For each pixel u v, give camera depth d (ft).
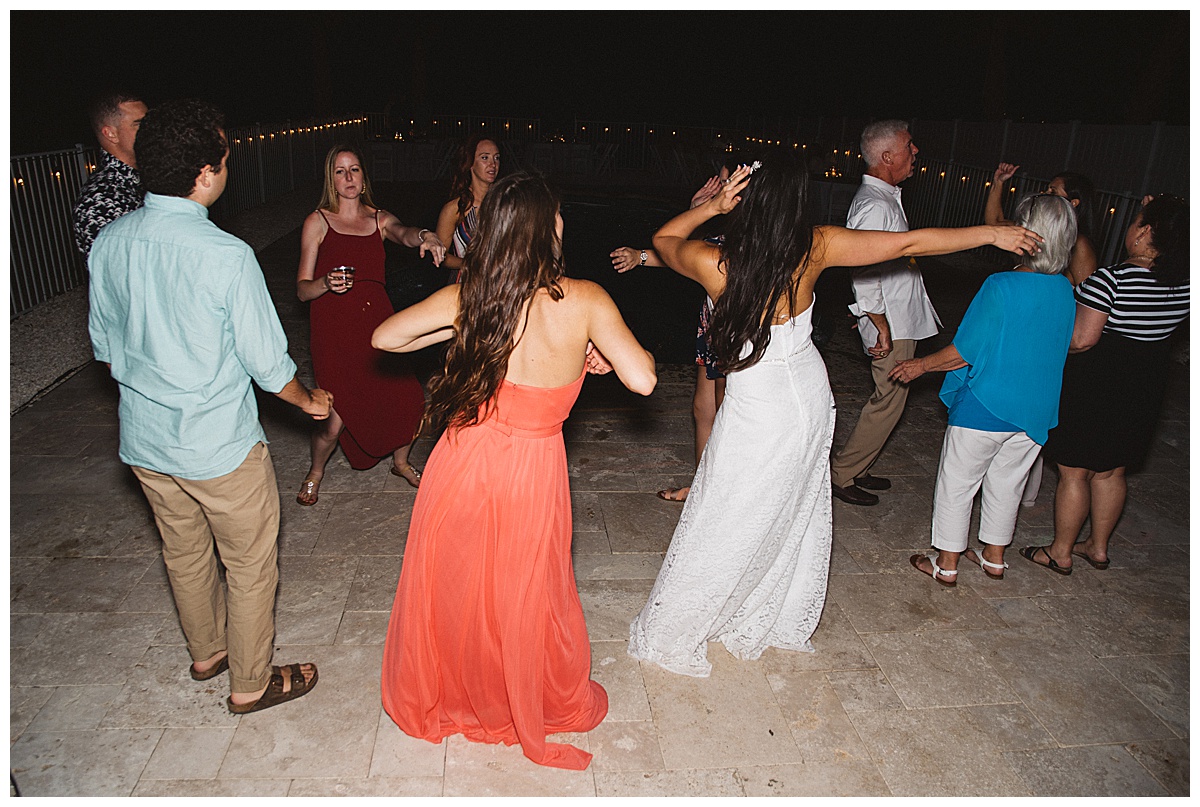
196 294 6.48
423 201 45.24
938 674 9.20
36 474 13.03
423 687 7.69
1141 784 7.73
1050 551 11.45
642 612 9.47
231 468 7.06
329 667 8.86
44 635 9.21
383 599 10.11
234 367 6.92
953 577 10.90
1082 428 10.55
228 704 8.23
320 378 11.89
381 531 11.73
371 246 11.73
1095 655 9.63
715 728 8.23
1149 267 9.72
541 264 6.54
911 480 14.17
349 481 13.29
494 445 7.07
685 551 8.80
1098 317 9.86
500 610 7.23
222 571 10.50
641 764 7.73
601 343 6.83
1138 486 14.25
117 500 12.28
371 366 12.04
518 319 6.66
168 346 6.61
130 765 7.47
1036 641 9.86
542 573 7.30
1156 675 9.31
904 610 10.38
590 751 7.87
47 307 21.95
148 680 8.56
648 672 9.00
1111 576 11.34
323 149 52.85
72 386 16.78
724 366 8.30
